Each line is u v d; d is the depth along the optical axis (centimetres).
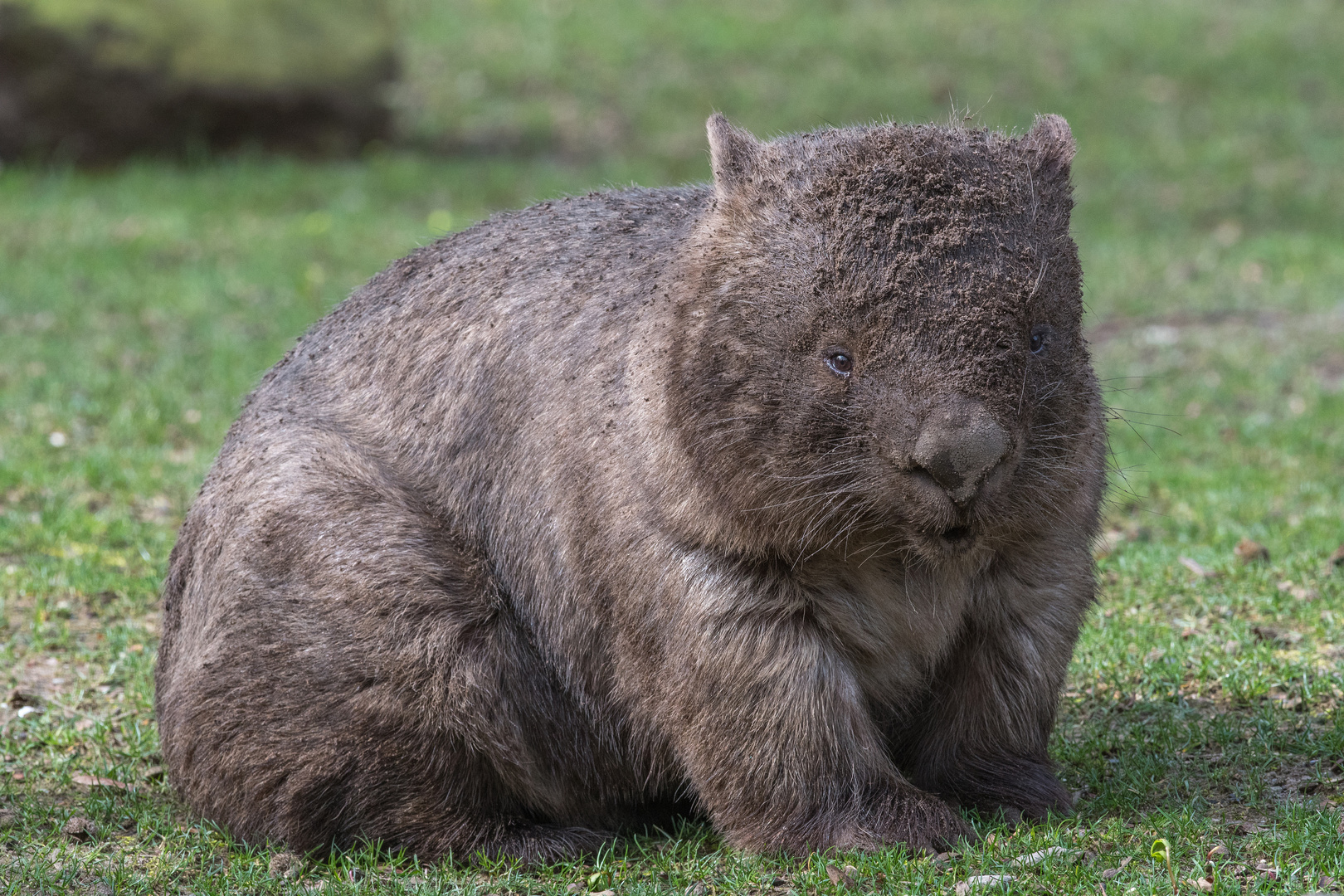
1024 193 881
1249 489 1869
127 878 977
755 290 877
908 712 1039
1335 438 2070
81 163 3684
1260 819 998
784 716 941
